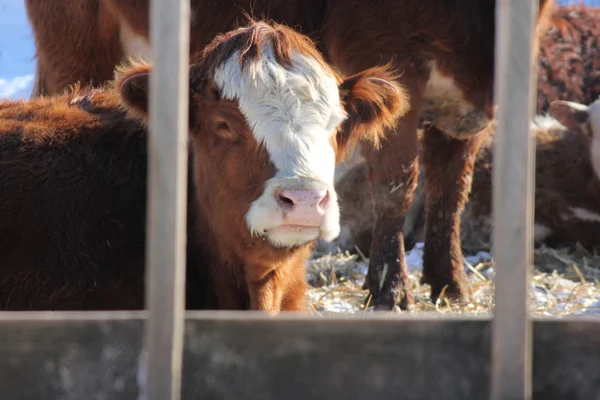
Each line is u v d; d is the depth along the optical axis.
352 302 8.69
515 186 3.00
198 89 5.65
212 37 9.53
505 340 3.03
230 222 5.54
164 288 2.98
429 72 8.45
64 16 10.70
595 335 3.17
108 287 5.75
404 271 8.43
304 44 5.69
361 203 11.31
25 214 5.76
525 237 3.00
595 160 11.74
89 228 5.82
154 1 2.94
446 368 3.16
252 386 3.15
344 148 6.36
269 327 3.15
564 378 3.18
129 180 6.09
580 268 10.77
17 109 6.54
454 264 9.12
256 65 5.46
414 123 8.36
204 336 3.14
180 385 3.12
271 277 5.93
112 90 6.95
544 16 9.27
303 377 3.16
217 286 5.95
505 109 2.99
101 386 3.12
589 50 15.04
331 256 10.88
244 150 5.41
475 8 8.32
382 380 3.16
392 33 8.32
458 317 3.16
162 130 2.96
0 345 3.09
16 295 5.65
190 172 6.07
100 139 6.21
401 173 8.29
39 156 5.98
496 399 3.05
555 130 12.58
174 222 2.97
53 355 3.11
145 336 3.11
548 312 8.33
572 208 11.79
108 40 10.53
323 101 5.50
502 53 2.99
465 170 9.17
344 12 8.51
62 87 10.96
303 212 5.07
